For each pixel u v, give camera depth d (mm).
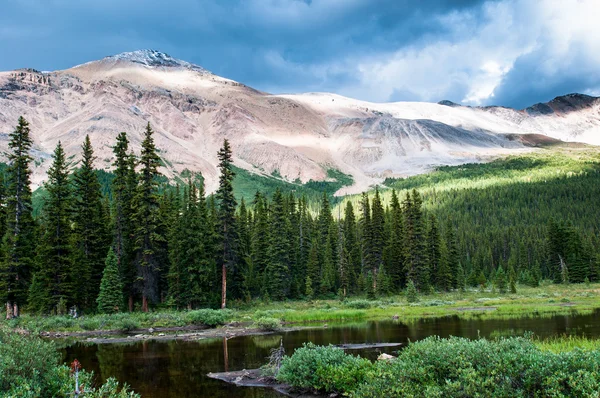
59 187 52188
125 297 55250
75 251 52250
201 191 75500
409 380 13078
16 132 49219
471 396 11438
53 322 41562
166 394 17938
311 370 18031
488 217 180625
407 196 80812
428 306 59938
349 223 96688
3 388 10461
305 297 76688
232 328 41906
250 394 17781
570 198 190500
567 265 96812
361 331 37094
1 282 46719
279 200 77188
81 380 12055
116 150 57875
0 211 53406
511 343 13609
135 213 53406
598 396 9641
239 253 64688
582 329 32094
